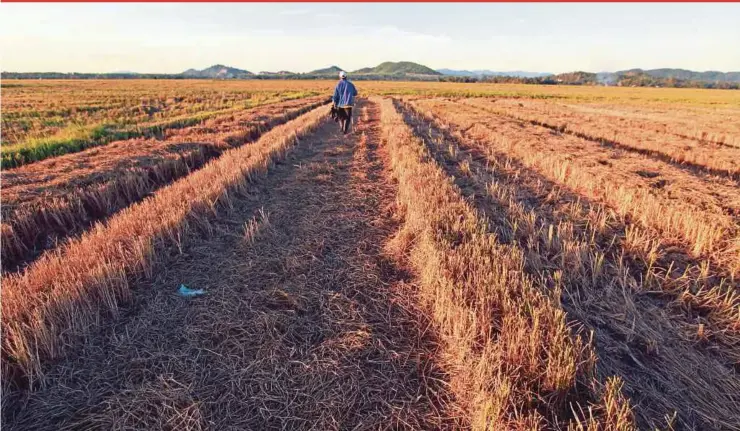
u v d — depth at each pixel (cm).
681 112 2762
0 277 389
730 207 634
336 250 498
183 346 320
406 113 2288
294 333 335
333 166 930
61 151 1021
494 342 307
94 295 367
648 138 1362
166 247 491
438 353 314
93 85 6425
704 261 463
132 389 274
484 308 338
